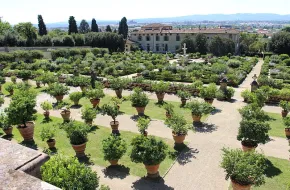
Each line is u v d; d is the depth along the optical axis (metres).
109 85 26.36
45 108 17.14
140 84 25.19
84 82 24.86
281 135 14.05
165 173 10.53
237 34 68.69
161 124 16.00
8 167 3.03
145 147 9.75
